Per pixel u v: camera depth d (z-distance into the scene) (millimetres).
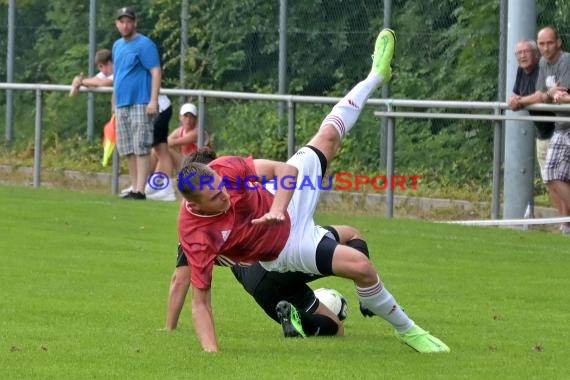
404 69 37000
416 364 15438
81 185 41375
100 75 38656
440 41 36594
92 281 22188
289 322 17359
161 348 16219
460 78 36000
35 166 39312
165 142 35875
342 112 18969
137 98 34969
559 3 34562
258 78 40969
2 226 29453
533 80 30125
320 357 15828
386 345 16844
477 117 30453
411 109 34438
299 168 17156
